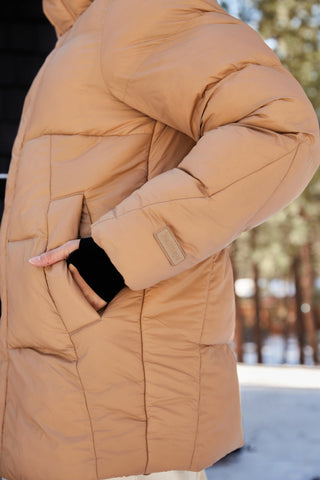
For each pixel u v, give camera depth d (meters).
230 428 1.26
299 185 1.20
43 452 1.15
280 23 8.91
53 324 1.18
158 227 1.11
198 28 1.21
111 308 1.17
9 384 1.26
